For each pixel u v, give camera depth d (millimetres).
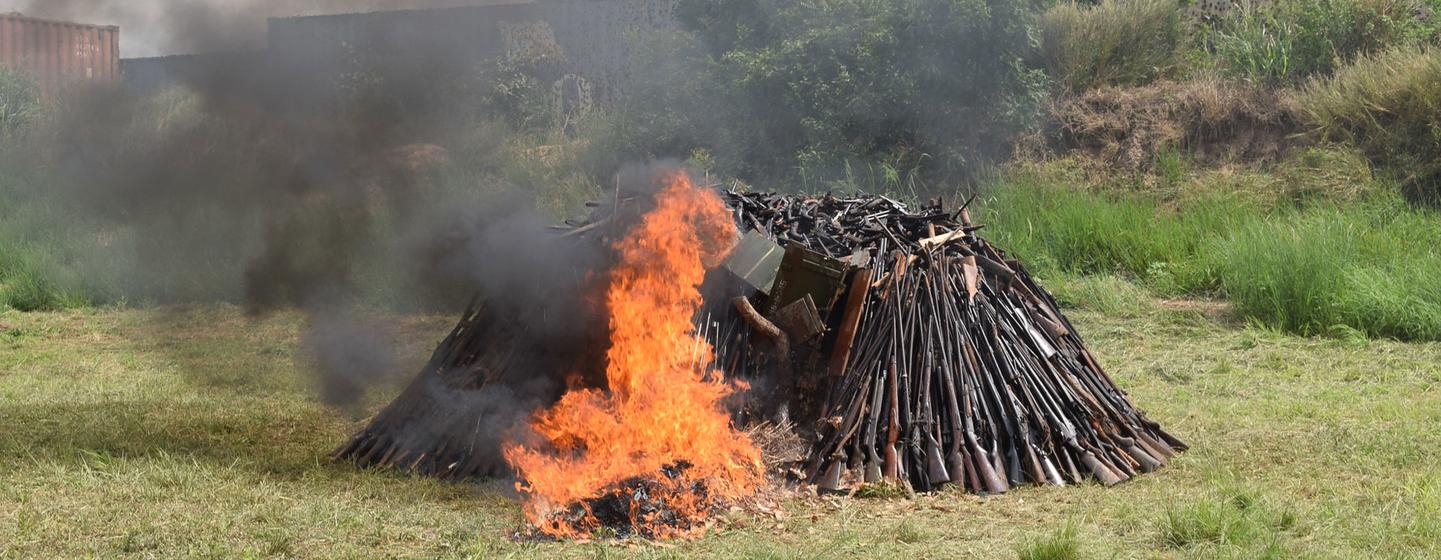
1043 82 16109
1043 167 15719
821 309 6234
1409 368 9375
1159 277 12922
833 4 16219
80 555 4777
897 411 5992
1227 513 5145
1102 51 16906
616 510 5230
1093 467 6023
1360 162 14727
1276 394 8453
